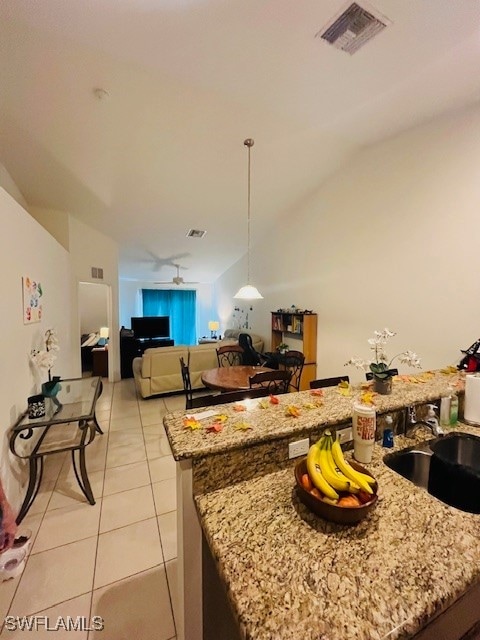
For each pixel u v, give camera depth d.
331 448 1.03
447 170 2.54
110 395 4.61
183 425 1.17
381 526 0.86
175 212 4.57
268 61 2.02
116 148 3.06
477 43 1.79
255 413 1.31
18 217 2.09
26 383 2.21
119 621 1.35
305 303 4.53
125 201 4.14
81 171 3.38
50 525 1.90
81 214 4.41
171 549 1.73
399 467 1.34
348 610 0.62
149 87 2.31
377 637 0.57
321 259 4.13
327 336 4.08
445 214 2.57
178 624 1.22
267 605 0.62
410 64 2.00
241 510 0.92
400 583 0.68
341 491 0.90
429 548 0.78
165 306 8.39
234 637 1.10
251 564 0.72
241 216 4.88
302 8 1.59
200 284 8.77
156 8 1.62
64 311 3.83
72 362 4.38
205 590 1.04
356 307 3.57
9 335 1.88
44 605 1.41
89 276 4.83
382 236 3.19
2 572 1.53
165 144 3.06
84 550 1.71
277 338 5.05
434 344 2.70
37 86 2.26
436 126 2.61
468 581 0.70
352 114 2.65
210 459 1.01
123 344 5.80
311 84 2.26
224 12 1.63
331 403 1.44
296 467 1.01
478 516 0.91
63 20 1.71
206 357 4.69
